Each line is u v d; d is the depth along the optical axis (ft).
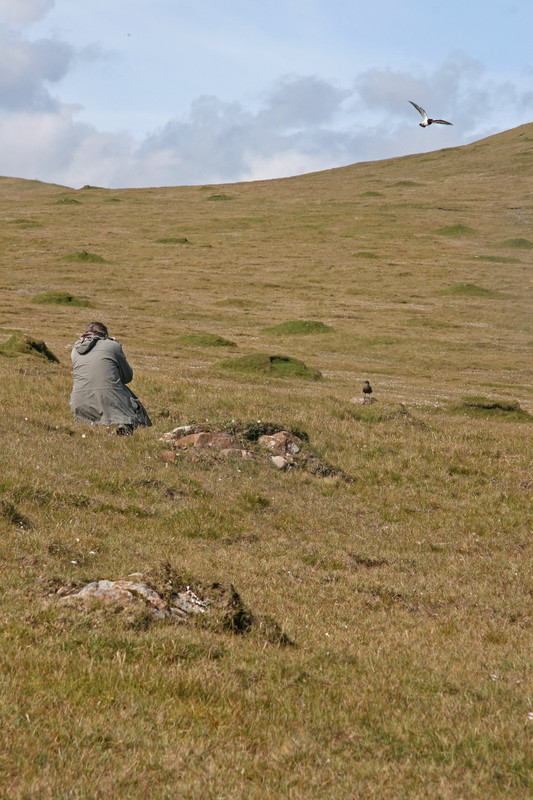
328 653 22.94
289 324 197.77
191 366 126.52
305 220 399.44
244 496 43.73
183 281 260.62
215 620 23.03
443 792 14.56
